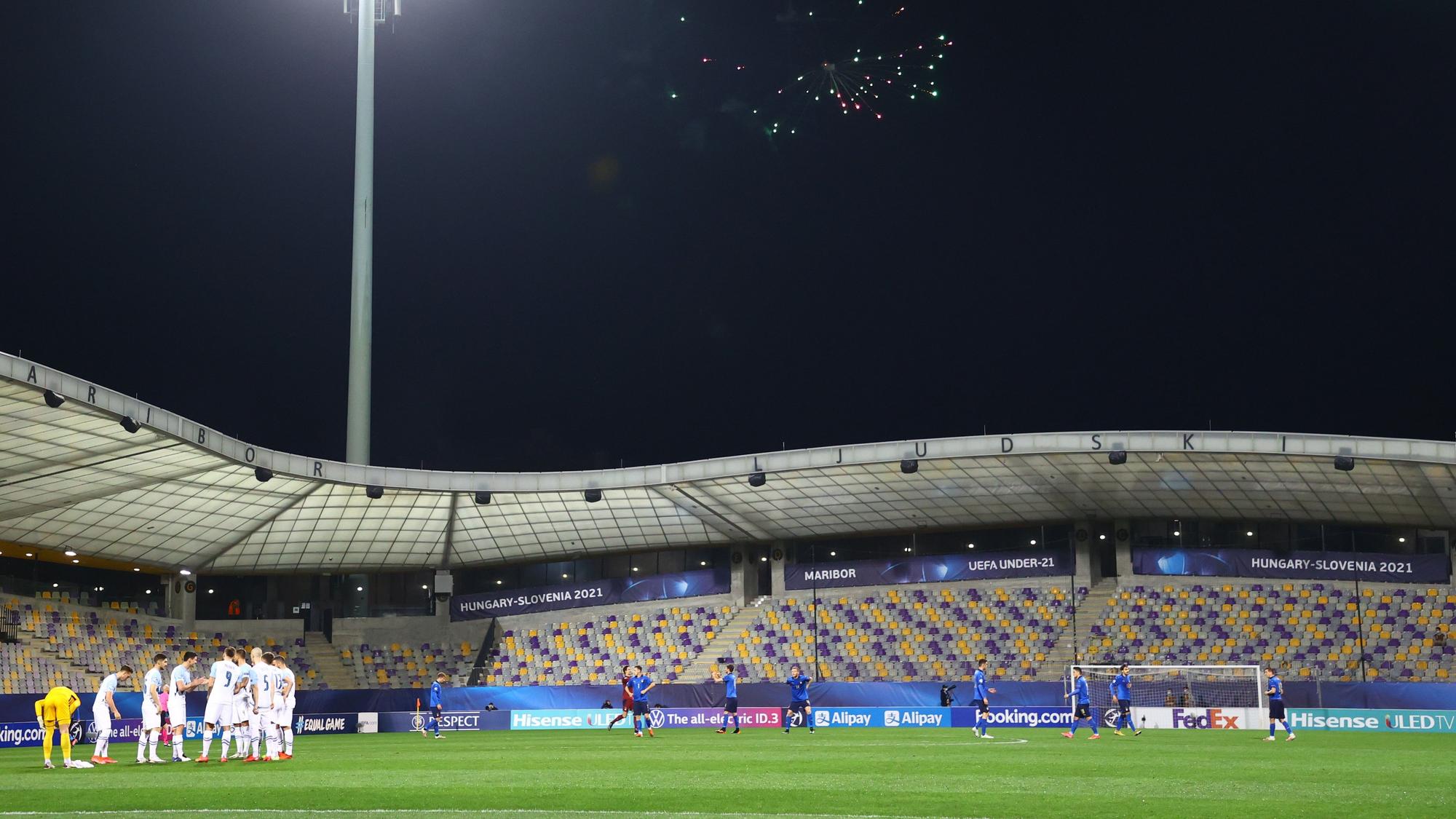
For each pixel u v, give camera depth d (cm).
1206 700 4303
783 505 5203
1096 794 1638
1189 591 5203
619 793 1670
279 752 2608
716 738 3438
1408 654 4766
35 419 3631
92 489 4606
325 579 6162
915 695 4469
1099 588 5341
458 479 4791
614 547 5959
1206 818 1377
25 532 5056
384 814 1430
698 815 1421
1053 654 5106
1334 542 5222
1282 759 2338
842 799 1595
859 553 5806
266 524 5459
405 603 6203
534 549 5997
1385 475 4378
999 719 4347
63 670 5084
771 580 5872
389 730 4616
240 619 6072
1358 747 2828
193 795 1667
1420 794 1623
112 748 3475
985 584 5478
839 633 5472
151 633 5738
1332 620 4972
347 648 6047
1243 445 4088
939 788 1739
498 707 4734
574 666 5728
